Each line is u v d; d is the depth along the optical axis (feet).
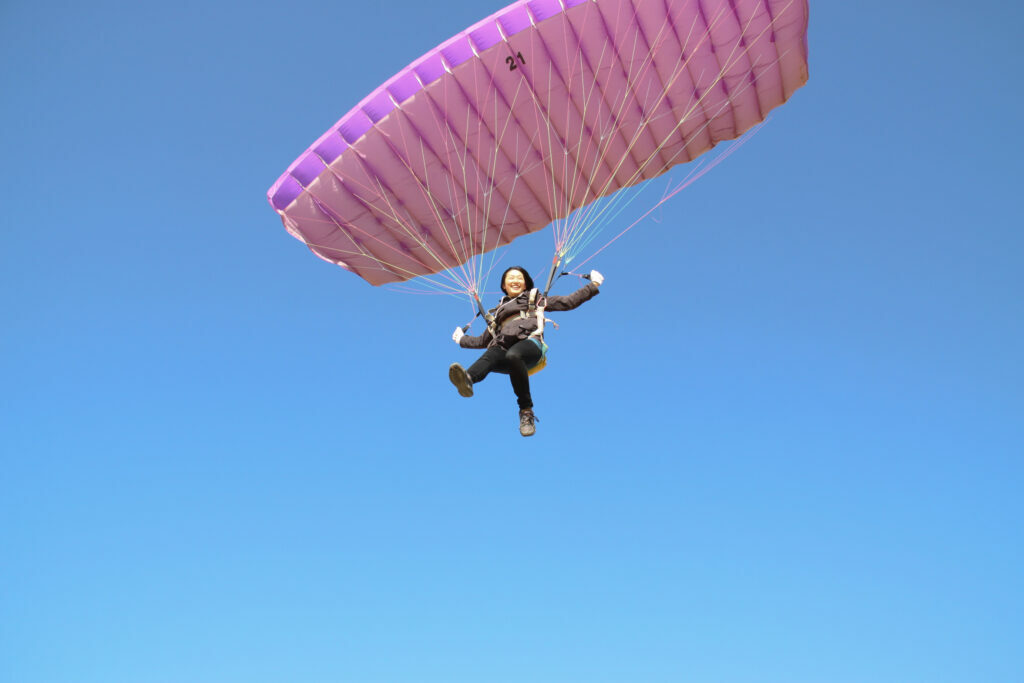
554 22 31.30
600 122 34.04
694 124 35.27
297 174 33.35
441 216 35.12
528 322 28.84
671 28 31.89
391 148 32.91
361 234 35.14
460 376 26.71
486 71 31.91
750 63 33.50
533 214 35.94
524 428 27.55
